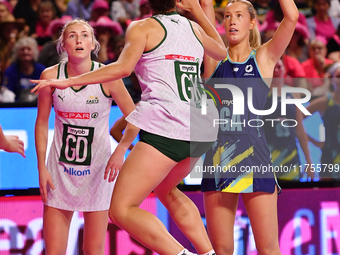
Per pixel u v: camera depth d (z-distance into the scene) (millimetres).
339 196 11031
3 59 17031
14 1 18578
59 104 8641
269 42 8828
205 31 8555
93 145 8828
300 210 10961
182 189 11094
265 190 8328
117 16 18797
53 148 8945
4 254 10570
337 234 10992
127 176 7285
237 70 8836
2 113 10977
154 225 7020
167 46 7500
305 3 20219
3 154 10977
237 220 10773
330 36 19859
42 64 16516
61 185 8727
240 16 8797
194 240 8164
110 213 7293
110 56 17375
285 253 10875
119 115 11195
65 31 8703
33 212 10695
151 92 7457
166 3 7855
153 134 7367
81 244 10547
